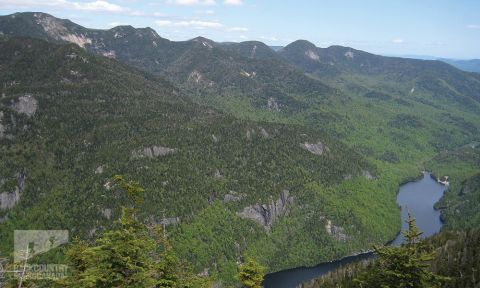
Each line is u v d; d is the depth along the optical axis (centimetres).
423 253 5716
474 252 18112
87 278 4903
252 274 7844
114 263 5134
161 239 6350
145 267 5422
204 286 6381
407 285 5500
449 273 16125
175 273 6103
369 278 5778
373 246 5709
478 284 14925
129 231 5272
